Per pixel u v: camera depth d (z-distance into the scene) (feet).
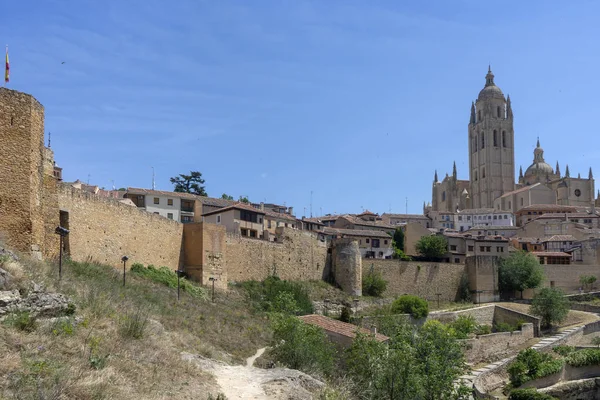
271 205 436.35
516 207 578.66
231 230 280.72
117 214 174.09
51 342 62.03
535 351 195.00
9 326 62.85
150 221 193.36
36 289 73.26
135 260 182.29
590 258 391.24
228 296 209.87
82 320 72.90
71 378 54.19
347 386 95.04
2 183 100.99
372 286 315.58
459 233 494.59
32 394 49.16
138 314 82.89
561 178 611.47
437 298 341.62
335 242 314.35
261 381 75.10
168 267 202.59
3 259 77.00
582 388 179.73
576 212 524.11
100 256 163.43
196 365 76.33
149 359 69.77
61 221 146.30
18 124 104.58
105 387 55.36
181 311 136.26
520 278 351.25
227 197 449.48
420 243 383.65
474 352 211.00
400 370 101.96
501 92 652.48
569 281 375.04
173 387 63.46
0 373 51.49
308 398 73.36
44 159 126.93
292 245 285.43
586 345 245.24
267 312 201.67
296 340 111.75
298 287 264.11
